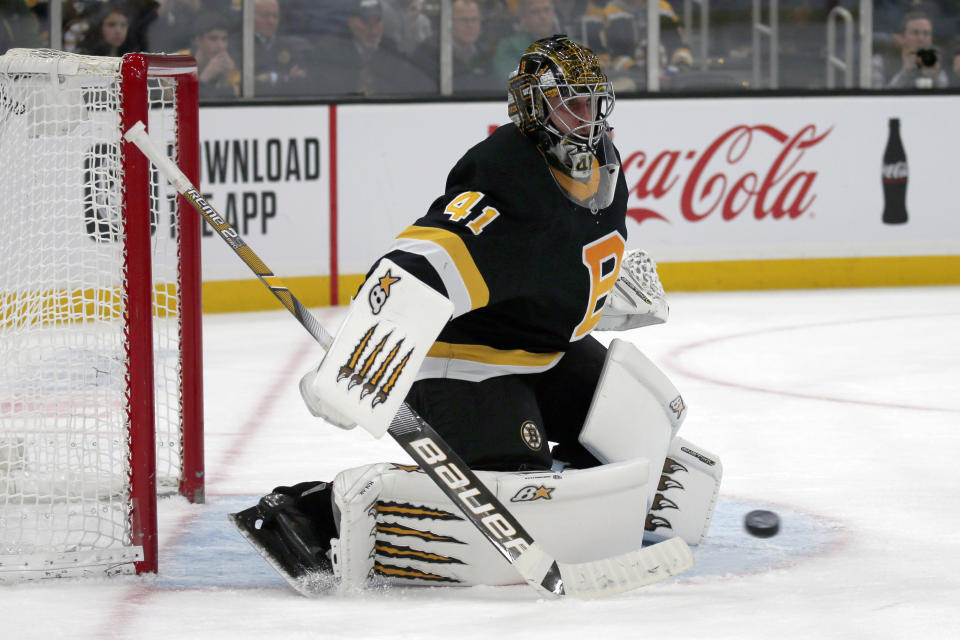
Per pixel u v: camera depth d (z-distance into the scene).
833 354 14.59
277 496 6.29
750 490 8.55
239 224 18.25
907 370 13.55
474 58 19.59
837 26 20.53
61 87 7.07
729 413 11.38
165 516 7.88
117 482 7.20
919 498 8.30
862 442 10.14
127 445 6.46
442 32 19.41
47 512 7.16
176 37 18.45
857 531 7.40
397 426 5.70
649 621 5.34
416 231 5.86
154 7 18.28
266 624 5.40
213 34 18.56
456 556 6.07
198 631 5.30
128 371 6.39
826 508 8.02
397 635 5.17
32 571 6.30
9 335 7.36
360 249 18.89
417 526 6.07
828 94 20.09
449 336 6.30
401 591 6.09
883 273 20.56
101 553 6.41
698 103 19.80
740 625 5.27
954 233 20.66
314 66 19.11
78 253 8.08
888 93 20.27
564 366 6.87
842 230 20.38
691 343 15.38
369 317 5.56
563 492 6.11
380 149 18.84
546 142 6.07
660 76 20.25
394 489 6.04
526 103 6.07
